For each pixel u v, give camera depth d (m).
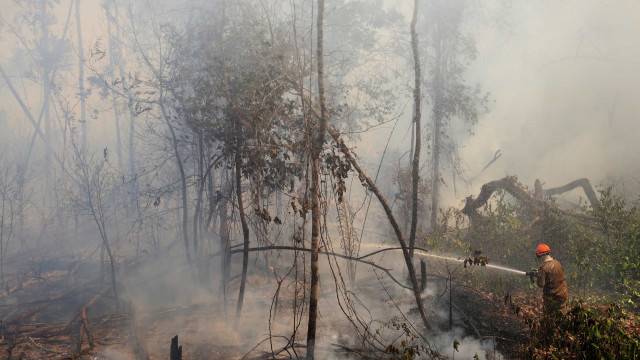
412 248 8.35
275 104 6.88
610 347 5.28
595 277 8.30
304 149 6.45
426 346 6.78
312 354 6.17
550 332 6.05
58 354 7.04
